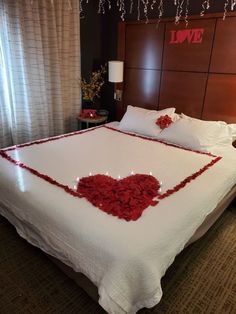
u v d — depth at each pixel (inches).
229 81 99.8
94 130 116.8
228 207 97.8
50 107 121.3
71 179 69.6
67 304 58.3
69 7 114.0
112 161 82.5
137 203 58.2
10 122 109.0
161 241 49.5
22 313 55.9
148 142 102.3
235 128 101.1
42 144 95.3
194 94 111.0
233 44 94.8
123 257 45.3
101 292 45.5
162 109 123.5
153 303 48.2
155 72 119.9
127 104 136.6
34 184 66.2
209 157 88.0
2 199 71.4
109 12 127.7
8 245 75.0
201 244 77.9
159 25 111.1
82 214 54.6
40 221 58.9
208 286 63.6
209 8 97.4
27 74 105.7
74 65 126.5
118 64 121.6
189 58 107.4
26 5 97.5
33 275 65.4
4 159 79.8
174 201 61.1
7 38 96.9
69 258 53.6
